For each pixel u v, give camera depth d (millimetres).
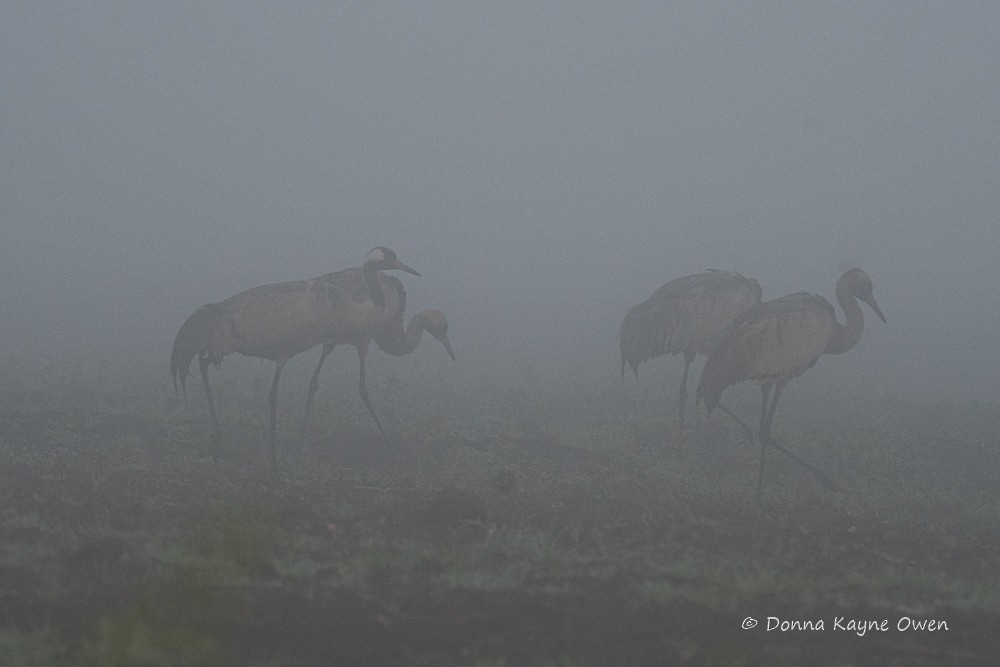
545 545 31375
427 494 41312
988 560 36531
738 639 23781
